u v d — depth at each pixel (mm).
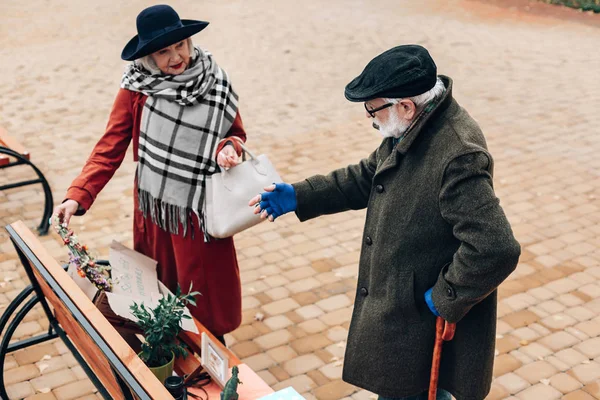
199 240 3320
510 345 4008
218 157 3164
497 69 9727
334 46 11102
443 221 2395
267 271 4844
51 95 8773
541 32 11961
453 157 2295
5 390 3598
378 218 2551
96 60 10453
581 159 6668
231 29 12250
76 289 2789
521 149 6898
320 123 7719
